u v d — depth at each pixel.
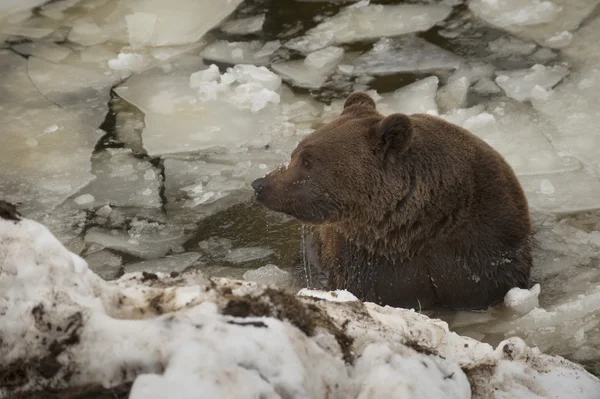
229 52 15.55
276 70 14.96
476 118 13.12
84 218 11.35
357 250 9.77
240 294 5.15
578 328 8.96
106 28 16.23
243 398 4.20
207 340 4.43
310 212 9.27
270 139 13.06
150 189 11.98
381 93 14.14
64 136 13.20
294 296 5.35
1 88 14.43
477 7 16.39
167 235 11.04
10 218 4.95
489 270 9.38
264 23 16.38
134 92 14.39
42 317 4.55
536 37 15.40
